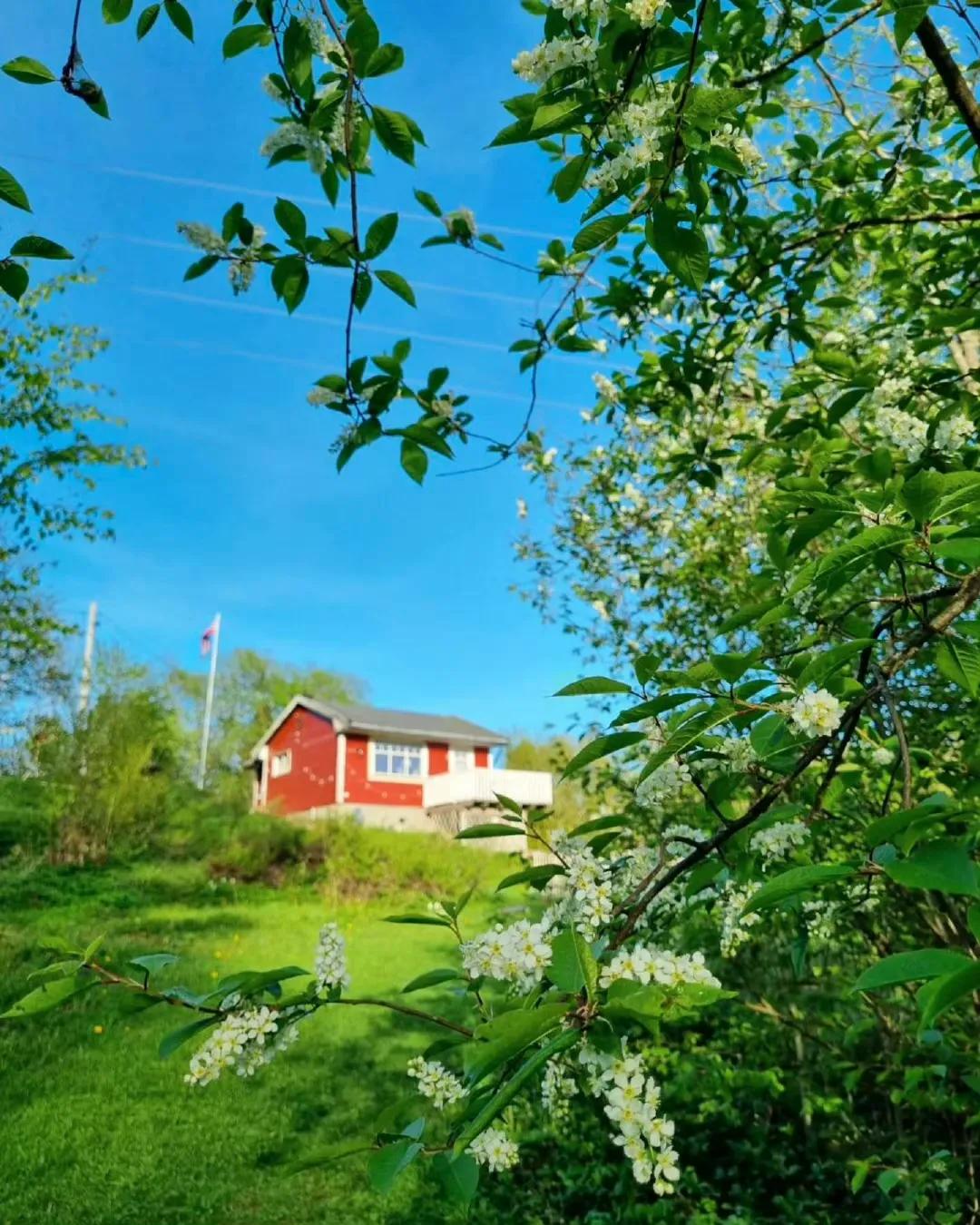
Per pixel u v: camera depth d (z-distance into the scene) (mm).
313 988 1391
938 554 1045
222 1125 4848
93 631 20109
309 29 1522
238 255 1710
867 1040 3404
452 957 9008
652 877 1347
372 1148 1188
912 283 2910
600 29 1473
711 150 1458
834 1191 3348
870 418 2867
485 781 21094
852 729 1189
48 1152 4477
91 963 1304
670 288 2980
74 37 1365
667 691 1248
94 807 12398
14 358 10039
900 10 1602
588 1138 3822
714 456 3254
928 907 2770
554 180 1495
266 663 36812
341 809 20844
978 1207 2416
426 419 2135
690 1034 3877
